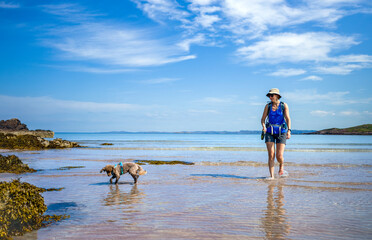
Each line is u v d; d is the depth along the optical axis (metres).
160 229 4.42
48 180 9.70
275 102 9.27
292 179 9.49
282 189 7.77
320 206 5.86
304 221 4.81
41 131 53.66
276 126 9.27
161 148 29.94
